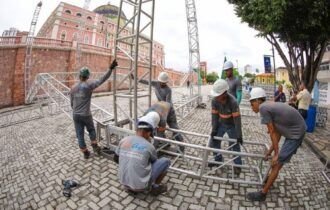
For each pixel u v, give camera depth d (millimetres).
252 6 8242
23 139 6730
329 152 5441
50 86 10352
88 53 20969
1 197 3727
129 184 3088
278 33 9141
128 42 5160
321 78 19906
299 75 10203
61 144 5992
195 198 3443
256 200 3398
